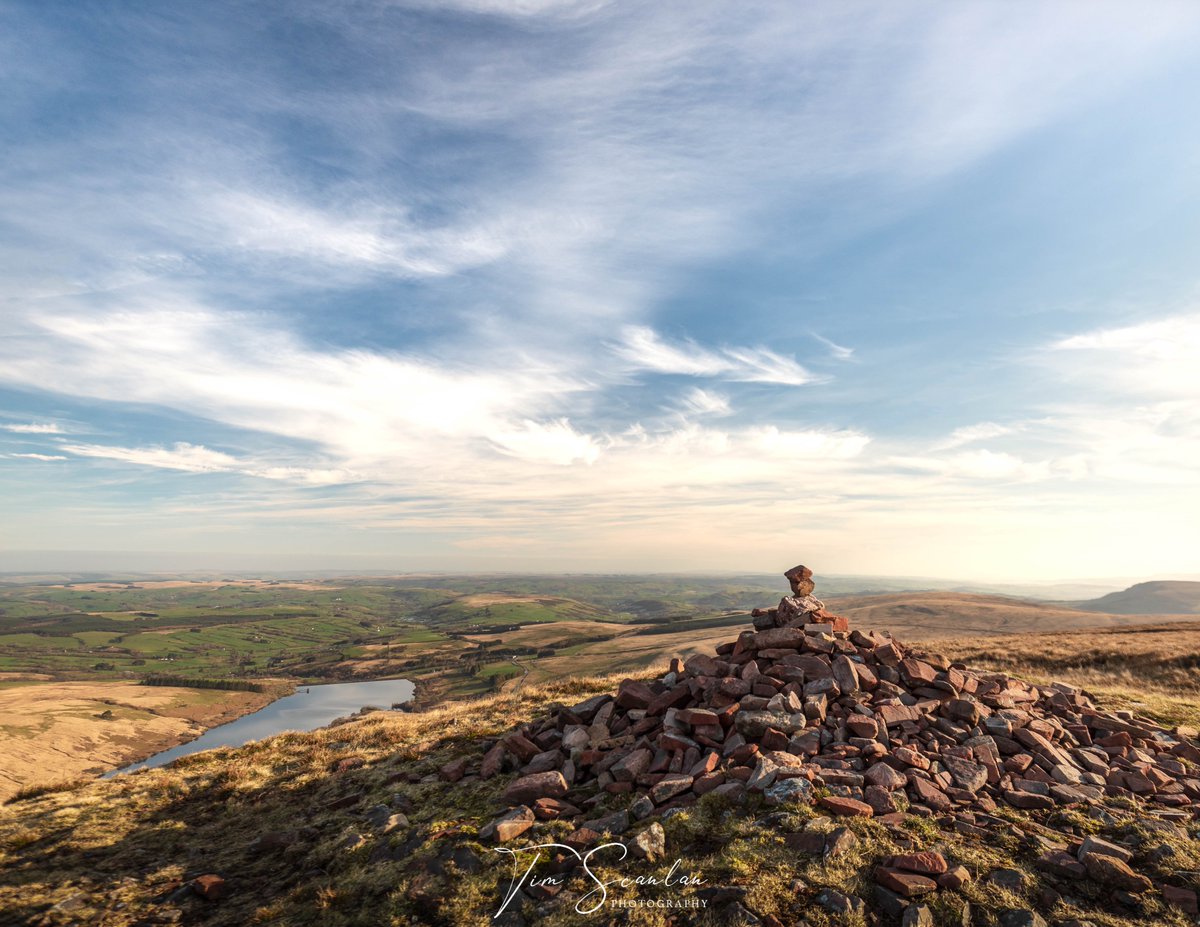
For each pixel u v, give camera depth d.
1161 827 12.60
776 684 18.47
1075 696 21.94
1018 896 10.44
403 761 20.84
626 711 20.31
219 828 17.20
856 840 11.84
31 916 12.48
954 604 189.00
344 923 11.48
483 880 12.08
